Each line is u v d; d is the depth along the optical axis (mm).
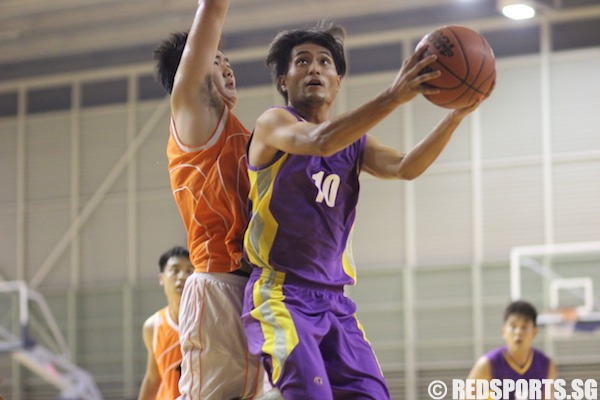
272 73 4613
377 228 20531
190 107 4590
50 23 22016
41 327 22156
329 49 4449
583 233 19203
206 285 4547
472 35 3994
